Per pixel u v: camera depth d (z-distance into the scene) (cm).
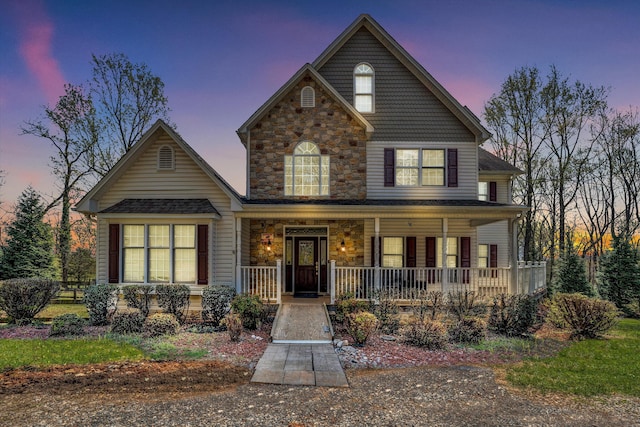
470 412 520
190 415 495
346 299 1146
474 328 937
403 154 1416
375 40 1443
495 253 1783
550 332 1061
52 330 947
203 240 1174
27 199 1895
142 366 707
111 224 1170
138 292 1095
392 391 597
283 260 1432
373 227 1462
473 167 1411
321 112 1380
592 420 501
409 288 1242
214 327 1035
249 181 1362
